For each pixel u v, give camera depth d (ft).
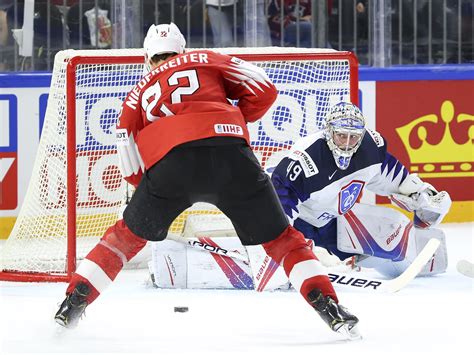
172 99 32.37
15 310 37.99
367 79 63.31
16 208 60.03
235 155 31.81
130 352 30.63
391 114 63.82
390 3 64.23
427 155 64.44
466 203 65.16
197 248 43.32
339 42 65.41
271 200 32.19
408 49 66.18
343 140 39.91
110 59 44.52
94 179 52.80
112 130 52.65
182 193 31.68
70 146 45.01
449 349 30.73
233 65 33.40
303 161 40.70
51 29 63.26
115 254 32.63
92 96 52.08
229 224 49.60
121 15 61.87
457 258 51.70
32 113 59.82
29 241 48.55
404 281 41.22
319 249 44.06
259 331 33.86
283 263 32.58
